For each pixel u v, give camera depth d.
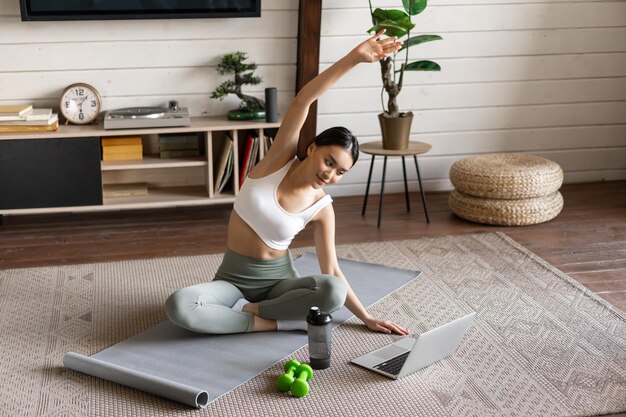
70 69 4.01
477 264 3.45
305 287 2.71
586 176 4.75
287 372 2.43
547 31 4.47
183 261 3.53
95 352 2.67
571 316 2.93
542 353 2.64
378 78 4.35
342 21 4.20
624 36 4.57
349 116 4.39
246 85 4.21
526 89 4.55
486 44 4.42
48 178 3.83
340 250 3.64
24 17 3.79
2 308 3.03
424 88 4.43
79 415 2.29
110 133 3.81
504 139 4.63
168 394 2.33
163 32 4.04
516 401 2.35
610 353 2.64
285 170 2.70
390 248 3.66
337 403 2.34
